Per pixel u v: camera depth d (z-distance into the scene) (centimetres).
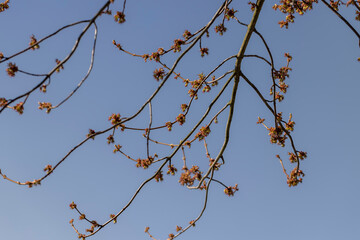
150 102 593
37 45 482
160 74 639
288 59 701
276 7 703
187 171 659
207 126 667
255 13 616
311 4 671
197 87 672
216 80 668
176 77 684
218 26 646
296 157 719
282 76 691
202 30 648
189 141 689
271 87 717
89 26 461
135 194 657
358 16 624
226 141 654
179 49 652
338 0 647
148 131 607
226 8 614
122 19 534
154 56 647
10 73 466
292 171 724
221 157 663
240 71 640
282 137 706
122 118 629
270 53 662
